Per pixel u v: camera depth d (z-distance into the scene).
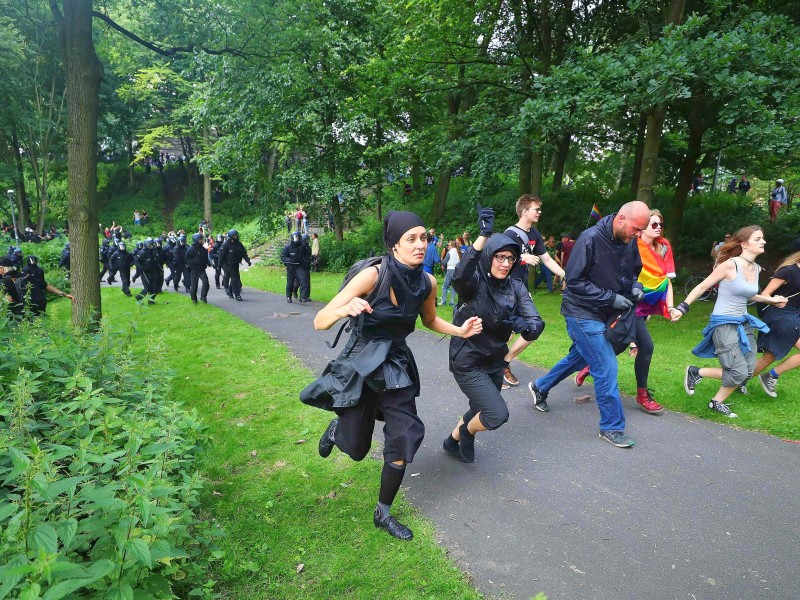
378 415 3.07
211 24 9.36
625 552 2.85
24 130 30.91
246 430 4.64
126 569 2.00
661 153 15.60
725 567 2.72
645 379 4.84
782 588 2.56
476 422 3.58
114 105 38.72
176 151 49.44
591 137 16.14
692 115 13.16
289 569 2.73
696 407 4.95
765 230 16.33
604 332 4.09
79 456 2.42
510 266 3.31
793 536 2.98
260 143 17.58
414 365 3.02
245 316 10.72
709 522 3.12
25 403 3.11
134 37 9.16
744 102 7.96
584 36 12.34
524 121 9.17
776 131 7.64
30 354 3.74
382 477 2.99
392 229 2.76
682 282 14.36
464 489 3.53
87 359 4.03
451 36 12.14
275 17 9.91
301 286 12.50
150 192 44.38
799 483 3.57
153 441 3.09
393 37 15.99
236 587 2.60
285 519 3.19
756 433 4.41
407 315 2.85
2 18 9.40
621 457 3.97
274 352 7.47
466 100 19.81
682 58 7.78
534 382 4.96
